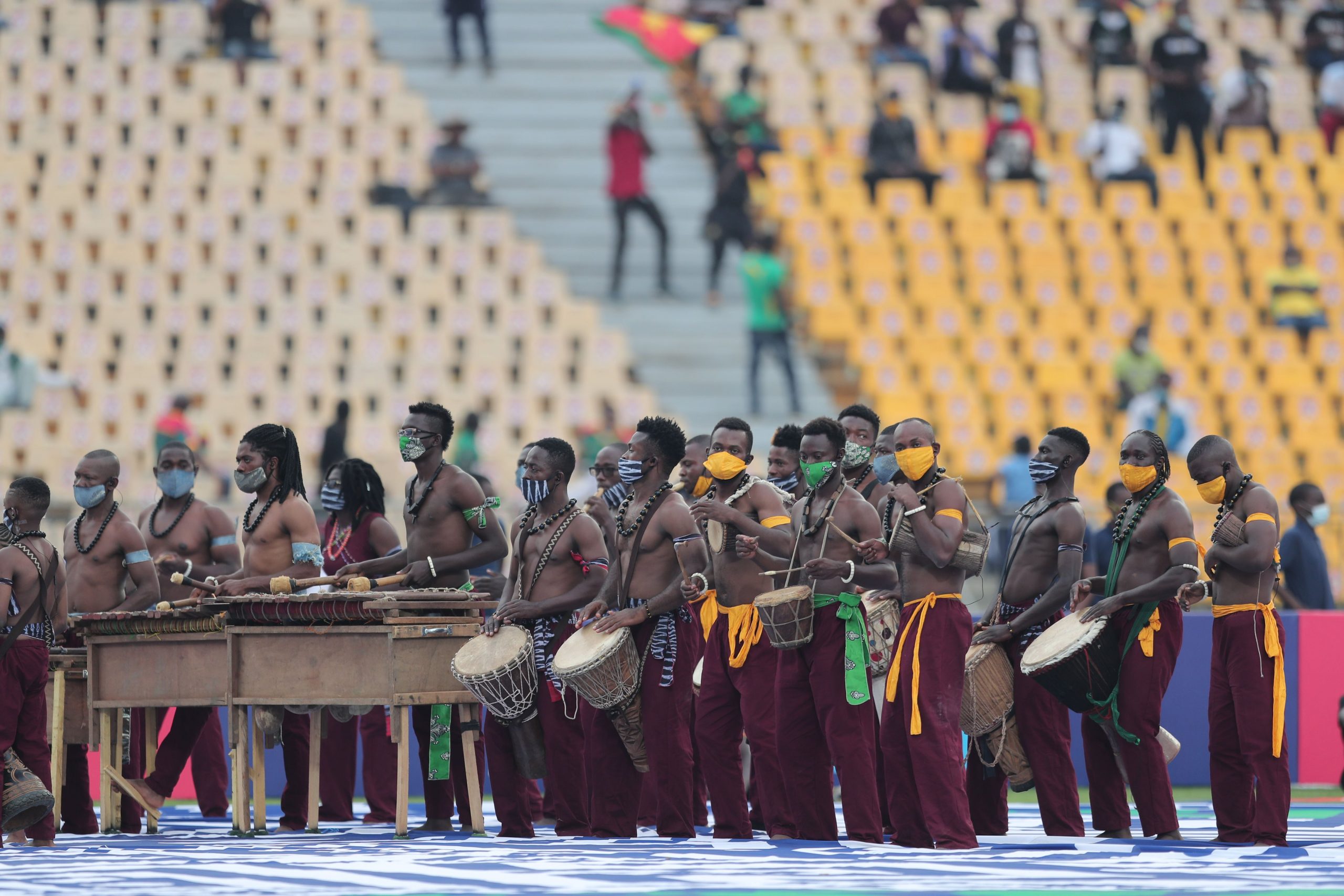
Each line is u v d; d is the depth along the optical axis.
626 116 79.56
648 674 30.88
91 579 34.69
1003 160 86.50
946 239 84.88
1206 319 85.38
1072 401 79.06
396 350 77.31
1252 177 90.88
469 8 90.25
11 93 85.50
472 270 80.00
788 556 30.12
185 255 79.88
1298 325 84.25
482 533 34.25
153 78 86.75
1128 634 29.94
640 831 33.16
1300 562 47.47
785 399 77.50
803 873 24.97
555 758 32.19
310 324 78.00
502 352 76.75
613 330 78.62
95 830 34.41
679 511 30.69
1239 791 29.88
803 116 89.75
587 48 93.62
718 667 31.22
